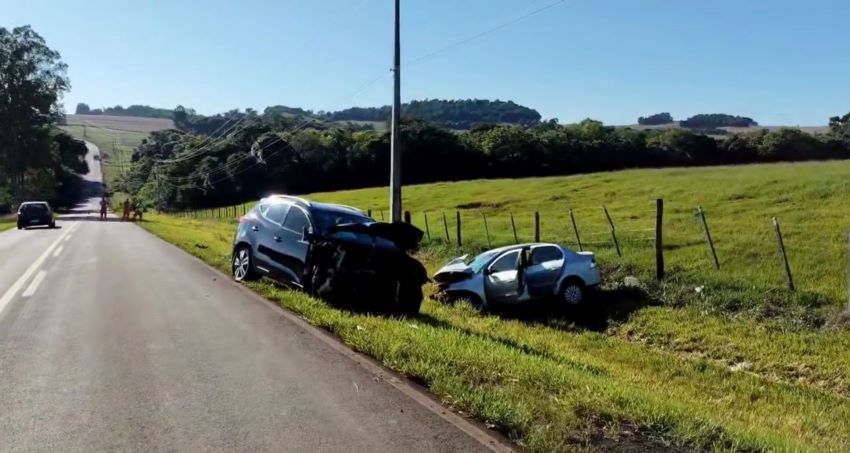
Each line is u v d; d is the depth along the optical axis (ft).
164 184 336.90
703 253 56.95
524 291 48.52
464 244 76.74
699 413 19.76
